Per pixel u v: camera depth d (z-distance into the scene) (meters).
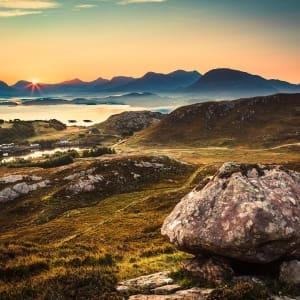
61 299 18.72
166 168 144.25
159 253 31.55
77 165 146.88
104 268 24.36
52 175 138.50
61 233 78.19
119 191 121.12
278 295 19.39
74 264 25.56
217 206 22.62
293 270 20.66
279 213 20.95
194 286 20.77
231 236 20.78
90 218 90.69
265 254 20.80
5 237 81.00
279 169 24.23
